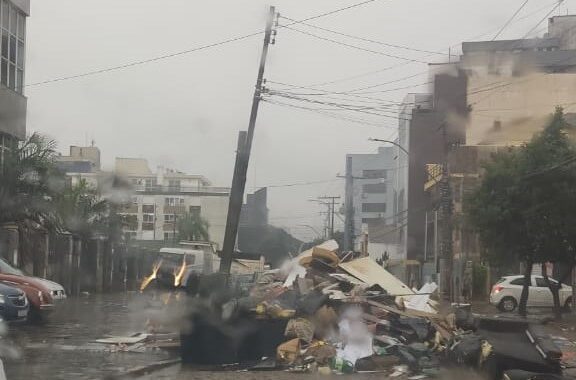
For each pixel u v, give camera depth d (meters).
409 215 61.62
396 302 14.98
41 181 26.22
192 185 69.25
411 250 61.78
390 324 13.61
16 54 30.14
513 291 29.80
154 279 27.92
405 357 12.27
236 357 12.85
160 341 15.18
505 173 24.94
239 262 34.78
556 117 25.05
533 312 28.42
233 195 20.67
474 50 48.44
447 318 13.41
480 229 25.81
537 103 48.09
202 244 36.78
